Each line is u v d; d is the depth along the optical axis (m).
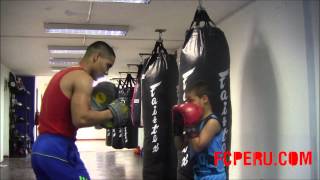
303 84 3.12
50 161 2.19
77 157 2.33
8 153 10.25
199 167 2.64
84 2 4.12
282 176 3.41
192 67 2.90
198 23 3.05
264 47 3.78
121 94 7.99
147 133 4.07
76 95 2.21
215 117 2.62
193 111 2.55
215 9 4.40
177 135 2.76
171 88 4.09
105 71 2.44
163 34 5.74
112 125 2.29
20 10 4.39
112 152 11.27
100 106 2.35
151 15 4.69
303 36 3.13
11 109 10.39
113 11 4.50
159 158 3.97
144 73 4.24
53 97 2.26
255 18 3.98
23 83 11.58
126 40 6.16
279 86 3.49
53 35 5.75
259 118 3.86
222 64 2.93
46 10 4.41
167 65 4.11
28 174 7.08
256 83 3.95
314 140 3.00
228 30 4.73
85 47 6.62
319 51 2.99
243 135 4.23
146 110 4.11
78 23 5.06
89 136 16.38
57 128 2.25
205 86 2.69
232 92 4.57
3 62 8.59
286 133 3.36
